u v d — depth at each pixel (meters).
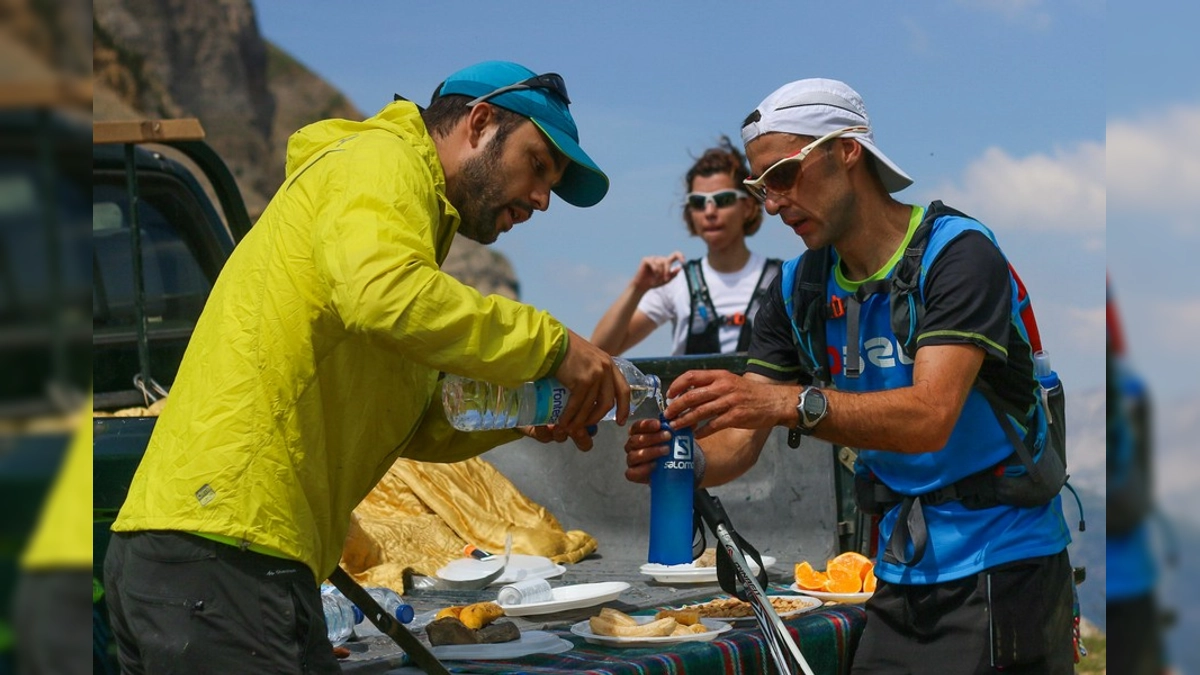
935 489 2.31
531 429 2.23
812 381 2.60
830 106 2.24
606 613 2.43
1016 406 2.24
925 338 2.16
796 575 2.98
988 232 2.24
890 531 2.42
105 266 3.77
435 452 2.27
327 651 1.88
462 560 3.28
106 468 2.44
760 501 3.65
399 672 2.19
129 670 1.92
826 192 2.24
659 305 5.56
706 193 5.30
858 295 2.29
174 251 3.95
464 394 1.97
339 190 1.75
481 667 2.21
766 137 2.26
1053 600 2.28
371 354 1.87
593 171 2.03
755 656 2.33
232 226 4.14
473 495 3.88
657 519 2.17
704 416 2.14
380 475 2.04
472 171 1.98
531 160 2.00
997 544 2.26
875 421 2.11
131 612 1.79
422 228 1.75
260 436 1.76
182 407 1.81
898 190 2.34
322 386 1.83
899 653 2.37
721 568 2.19
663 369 3.55
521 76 2.02
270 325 1.78
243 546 1.75
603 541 3.93
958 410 2.13
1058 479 2.29
